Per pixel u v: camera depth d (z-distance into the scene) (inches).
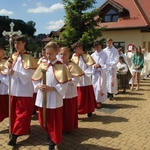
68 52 212.7
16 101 191.0
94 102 264.2
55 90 171.6
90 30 657.6
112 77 353.4
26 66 189.9
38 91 177.3
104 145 194.7
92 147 190.7
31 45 1262.3
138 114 282.2
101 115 275.4
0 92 213.8
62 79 169.6
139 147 192.7
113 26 892.6
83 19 653.9
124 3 973.2
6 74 203.9
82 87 251.4
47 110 172.1
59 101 173.8
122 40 881.5
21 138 205.2
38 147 188.4
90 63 252.4
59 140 173.6
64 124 209.0
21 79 188.5
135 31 856.3
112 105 323.0
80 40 637.3
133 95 393.1
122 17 916.6
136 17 892.0
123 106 318.3
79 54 258.2
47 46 172.1
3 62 214.1
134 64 444.5
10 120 191.2
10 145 189.6
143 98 370.3
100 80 296.4
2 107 214.8
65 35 655.1
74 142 199.3
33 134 213.9
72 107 207.8
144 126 241.0
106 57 301.7
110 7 932.0
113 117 268.7
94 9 660.7
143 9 960.3
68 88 205.3
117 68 401.4
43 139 203.5
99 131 224.5
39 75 177.3
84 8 660.7
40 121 177.9
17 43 191.6
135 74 442.0
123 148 190.1
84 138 207.6
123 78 403.2
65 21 669.3
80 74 209.3
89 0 652.1
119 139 207.0
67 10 657.0
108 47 357.1
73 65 212.1
